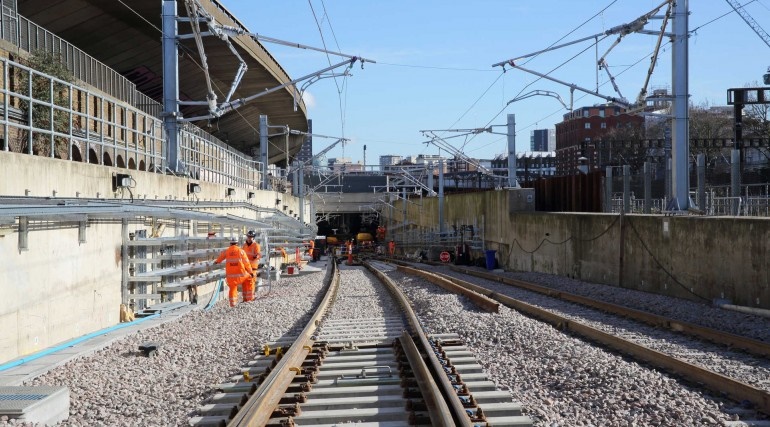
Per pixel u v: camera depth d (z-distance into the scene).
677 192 25.22
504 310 17.59
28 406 7.95
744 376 9.98
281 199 55.00
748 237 18.31
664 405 8.25
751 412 7.93
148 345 12.94
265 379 9.65
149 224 20.73
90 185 16.38
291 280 36.38
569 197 39.72
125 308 18.23
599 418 8.02
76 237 15.42
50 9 35.28
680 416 7.80
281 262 42.25
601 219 28.02
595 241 28.73
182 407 9.22
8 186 12.45
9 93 13.45
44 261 13.84
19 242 12.81
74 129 21.56
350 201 94.62
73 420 8.71
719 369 10.51
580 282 28.89
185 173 25.50
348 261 63.84
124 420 8.72
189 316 19.19
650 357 10.90
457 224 58.00
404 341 13.27
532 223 37.72
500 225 44.47
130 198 18.00
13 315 12.58
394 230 90.81
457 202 58.25
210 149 36.25
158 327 16.73
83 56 26.34
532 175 114.81
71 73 22.31
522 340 13.20
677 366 10.02
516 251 40.81
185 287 22.06
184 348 13.78
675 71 25.17
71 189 15.25
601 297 22.80
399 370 10.75
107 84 28.98
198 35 23.83
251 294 23.78
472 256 50.28
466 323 15.62
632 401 8.56
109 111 26.95
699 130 80.62
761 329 14.65
